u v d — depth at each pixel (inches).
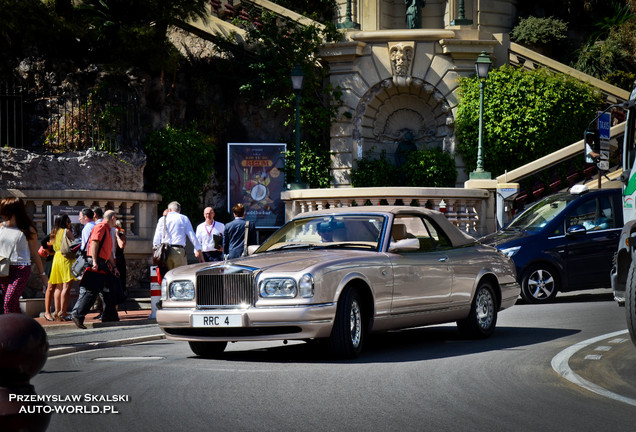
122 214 846.5
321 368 360.2
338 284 380.5
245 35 1119.0
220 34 1119.0
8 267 437.4
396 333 507.8
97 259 573.3
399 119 1152.8
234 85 1124.5
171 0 1010.7
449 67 1121.4
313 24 1125.7
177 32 1143.0
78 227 785.6
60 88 932.6
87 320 613.0
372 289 397.1
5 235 438.3
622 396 289.7
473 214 861.2
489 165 1112.8
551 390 301.7
